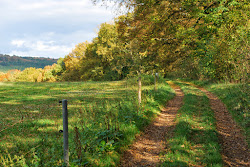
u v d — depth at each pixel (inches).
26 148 262.1
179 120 392.5
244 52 397.4
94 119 362.6
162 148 289.0
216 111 481.4
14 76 3624.5
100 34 2044.8
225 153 264.1
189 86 1099.3
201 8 433.7
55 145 253.0
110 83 1401.3
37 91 1079.0
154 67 534.6
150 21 465.7
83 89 1154.0
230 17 406.0
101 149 239.3
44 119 434.3
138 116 397.4
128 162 248.4
